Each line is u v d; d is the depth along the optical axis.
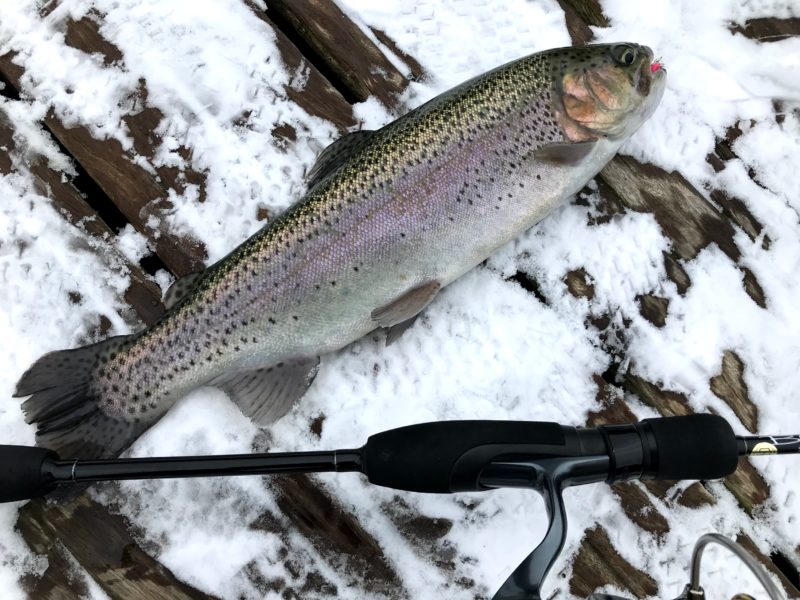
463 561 0.43
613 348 0.47
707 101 0.50
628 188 0.49
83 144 0.48
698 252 0.48
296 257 0.42
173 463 0.36
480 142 0.44
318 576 0.43
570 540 0.43
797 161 0.50
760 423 0.46
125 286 0.46
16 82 0.48
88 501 0.42
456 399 0.45
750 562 0.31
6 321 0.45
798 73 0.51
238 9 0.50
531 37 0.51
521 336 0.47
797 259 0.49
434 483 0.34
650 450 0.33
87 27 0.49
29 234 0.46
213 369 0.43
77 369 0.42
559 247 0.48
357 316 0.44
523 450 0.33
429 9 0.51
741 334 0.47
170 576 0.42
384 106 0.49
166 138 0.48
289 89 0.49
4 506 0.42
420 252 0.43
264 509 0.43
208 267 0.43
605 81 0.44
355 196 0.43
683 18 0.51
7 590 0.41
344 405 0.45
